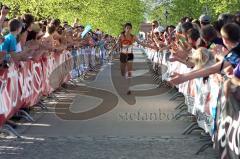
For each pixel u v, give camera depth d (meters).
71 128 8.58
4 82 7.58
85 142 7.49
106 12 40.38
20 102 8.84
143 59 40.22
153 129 8.55
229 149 5.16
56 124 8.95
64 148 7.09
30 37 10.30
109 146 7.23
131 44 13.98
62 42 13.98
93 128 8.59
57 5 21.45
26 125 8.81
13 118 9.19
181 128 8.62
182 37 10.89
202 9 29.03
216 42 7.07
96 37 28.66
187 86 9.43
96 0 32.78
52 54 12.60
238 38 5.36
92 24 32.91
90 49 23.73
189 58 7.57
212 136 6.79
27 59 8.96
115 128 8.61
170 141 7.59
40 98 10.91
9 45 8.47
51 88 12.48
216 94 6.52
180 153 6.84
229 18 8.20
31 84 9.88
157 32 19.22
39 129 8.46
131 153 6.82
